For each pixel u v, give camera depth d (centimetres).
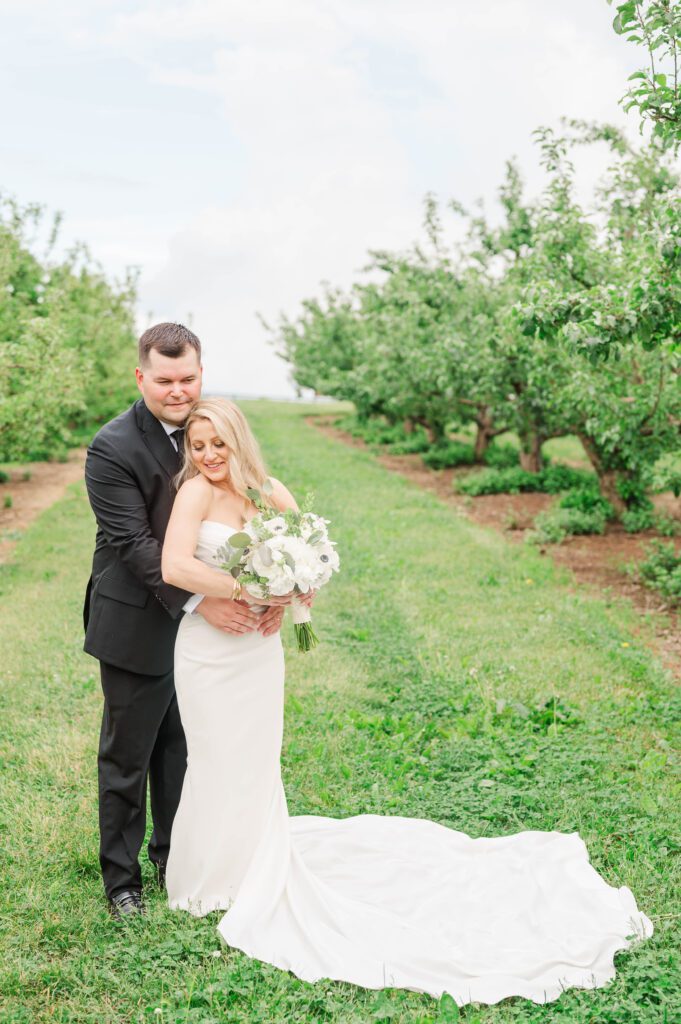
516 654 696
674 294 582
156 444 348
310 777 477
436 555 1060
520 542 1165
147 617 351
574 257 998
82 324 2261
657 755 500
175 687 361
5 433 1296
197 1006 295
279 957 321
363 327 2472
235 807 349
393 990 309
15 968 314
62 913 352
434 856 394
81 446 2258
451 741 530
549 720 563
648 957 320
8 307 1569
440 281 1672
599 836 415
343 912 347
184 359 337
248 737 350
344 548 1091
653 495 1449
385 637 748
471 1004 303
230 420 341
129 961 316
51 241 1992
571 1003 300
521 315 637
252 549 331
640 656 693
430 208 1723
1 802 445
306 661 687
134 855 363
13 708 580
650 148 1017
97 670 658
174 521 337
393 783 471
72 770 486
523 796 451
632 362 1056
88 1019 291
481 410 1842
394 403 1911
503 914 354
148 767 375
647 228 981
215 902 351
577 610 829
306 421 3281
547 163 980
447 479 1762
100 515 346
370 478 1722
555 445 2267
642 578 948
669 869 383
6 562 1033
